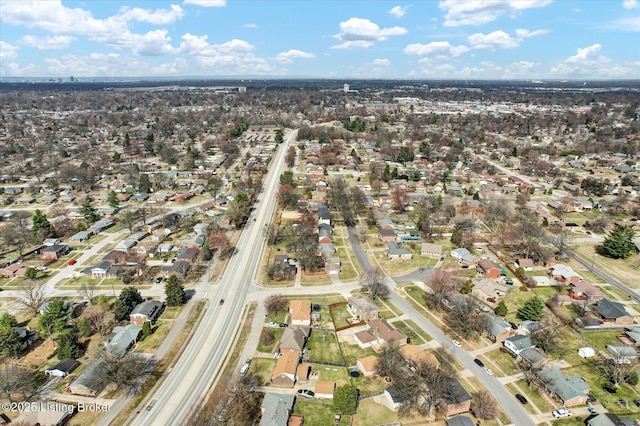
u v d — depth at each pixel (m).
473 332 87.12
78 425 62.59
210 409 65.00
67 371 73.69
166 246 124.75
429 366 72.69
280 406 64.19
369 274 106.31
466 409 66.44
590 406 67.94
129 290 92.81
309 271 113.50
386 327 85.25
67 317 90.06
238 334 86.25
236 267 116.44
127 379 71.69
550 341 83.44
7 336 77.06
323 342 83.75
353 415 65.38
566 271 111.88
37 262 119.19
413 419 65.12
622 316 92.00
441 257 124.12
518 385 72.69
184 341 83.56
